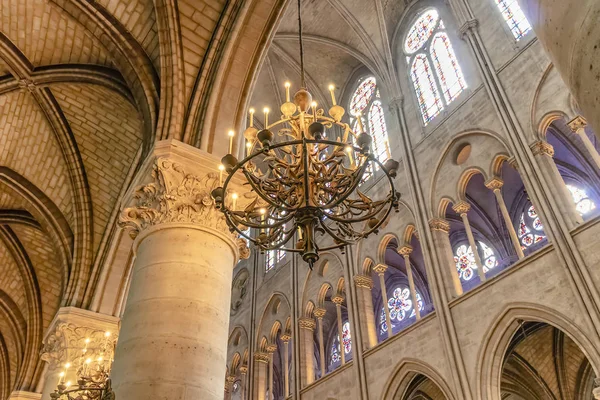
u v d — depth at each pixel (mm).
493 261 19312
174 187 8266
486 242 19953
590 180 17391
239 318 25781
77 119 15281
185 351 6676
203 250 7750
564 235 11883
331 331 25906
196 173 8656
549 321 11703
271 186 6742
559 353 17938
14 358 25234
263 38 10711
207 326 7062
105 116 15031
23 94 14695
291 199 6875
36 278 21031
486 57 16047
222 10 10844
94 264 15070
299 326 20703
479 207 19844
